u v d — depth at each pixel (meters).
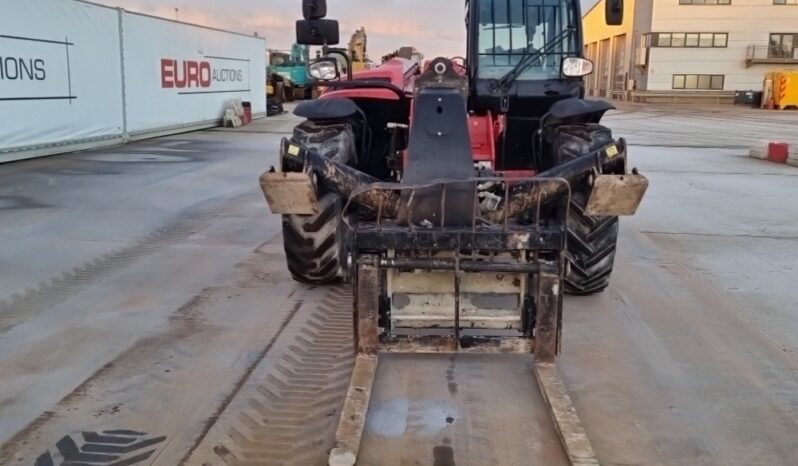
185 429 2.89
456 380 3.37
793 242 6.27
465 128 3.25
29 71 10.59
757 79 41.09
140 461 2.66
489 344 3.17
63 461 2.65
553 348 3.18
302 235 4.31
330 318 4.12
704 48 41.16
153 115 14.76
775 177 10.66
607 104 3.97
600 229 4.20
